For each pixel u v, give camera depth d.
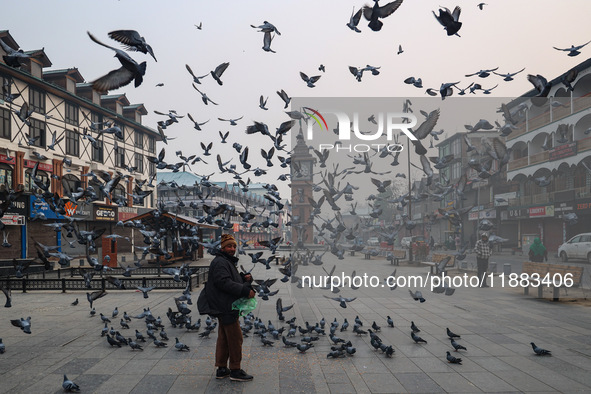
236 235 39.44
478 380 3.69
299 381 3.74
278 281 11.95
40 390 3.56
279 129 4.83
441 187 5.05
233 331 3.78
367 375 3.88
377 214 5.27
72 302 8.42
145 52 2.51
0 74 21.39
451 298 7.44
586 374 3.80
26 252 21.83
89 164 28.42
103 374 3.98
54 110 25.41
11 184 21.86
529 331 5.34
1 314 7.20
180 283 10.39
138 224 5.88
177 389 3.57
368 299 7.80
